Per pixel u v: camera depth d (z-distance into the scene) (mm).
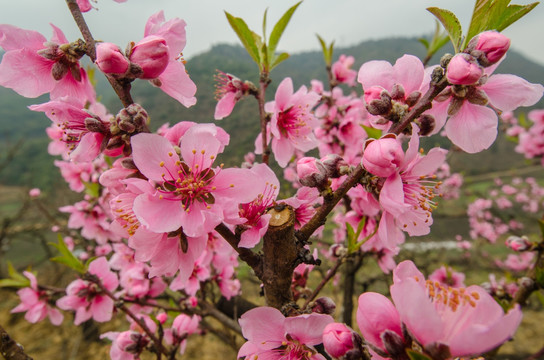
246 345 1212
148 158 1088
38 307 2770
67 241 5176
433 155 1294
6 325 7758
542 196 10422
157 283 2652
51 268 8898
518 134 7379
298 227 1396
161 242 1171
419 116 1271
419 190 1372
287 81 2031
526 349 6121
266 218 1137
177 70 1276
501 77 1203
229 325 2391
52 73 1297
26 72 1277
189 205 1129
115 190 1219
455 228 9750
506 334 726
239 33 1835
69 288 2438
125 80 1114
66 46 1250
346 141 2922
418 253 6156
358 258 2838
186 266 1176
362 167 1146
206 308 2479
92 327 6770
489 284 2760
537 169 13617
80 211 3465
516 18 1087
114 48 1049
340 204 2684
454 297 959
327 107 3080
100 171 3648
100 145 1159
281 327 1137
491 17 1090
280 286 1272
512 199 11000
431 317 810
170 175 1119
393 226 1237
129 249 2762
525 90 1178
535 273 2168
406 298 857
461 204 10000
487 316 881
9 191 14219
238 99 1988
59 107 1122
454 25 1130
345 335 1031
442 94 1228
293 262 1234
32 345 6887
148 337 2176
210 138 1147
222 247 1722
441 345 809
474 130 1229
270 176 1329
